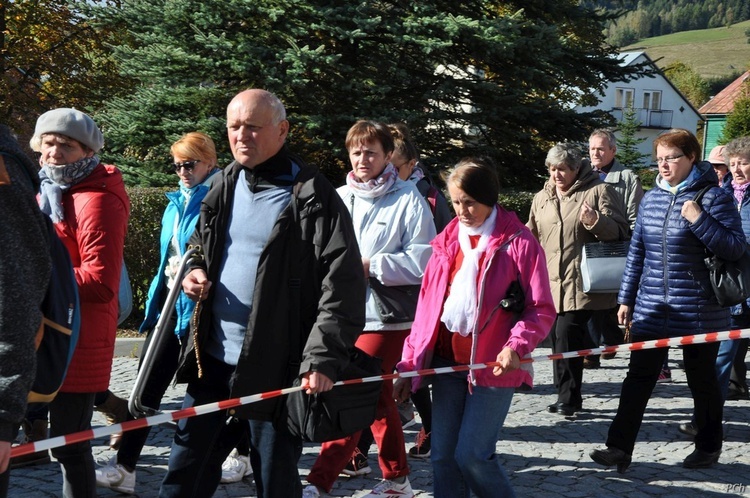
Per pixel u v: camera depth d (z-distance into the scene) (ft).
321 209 10.30
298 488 10.65
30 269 7.52
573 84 50.16
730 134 145.28
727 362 19.85
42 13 63.98
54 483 15.55
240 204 10.70
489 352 11.75
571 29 55.01
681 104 227.40
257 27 42.68
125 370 26.18
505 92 45.68
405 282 14.49
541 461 17.49
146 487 15.51
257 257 10.48
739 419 21.07
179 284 10.83
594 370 27.14
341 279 10.13
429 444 17.37
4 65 65.57
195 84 43.73
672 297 16.30
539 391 24.11
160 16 43.19
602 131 24.11
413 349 12.29
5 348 7.22
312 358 9.90
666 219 16.42
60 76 66.64
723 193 16.06
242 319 10.50
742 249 15.78
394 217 14.67
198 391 10.84
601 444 18.78
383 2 44.21
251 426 10.48
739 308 21.38
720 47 597.11
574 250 21.13
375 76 44.06
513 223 12.00
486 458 11.68
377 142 14.71
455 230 12.40
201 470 10.55
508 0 48.08
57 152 11.92
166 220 15.88
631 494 15.55
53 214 11.96
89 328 11.85
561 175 21.33
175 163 15.70
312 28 41.27
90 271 11.73
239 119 10.44
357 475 16.19
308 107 43.04
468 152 47.60
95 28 45.73
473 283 11.80
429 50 41.37
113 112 45.14
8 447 7.17
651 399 23.09
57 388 8.83
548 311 11.68
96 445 17.87
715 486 16.02
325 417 10.16
